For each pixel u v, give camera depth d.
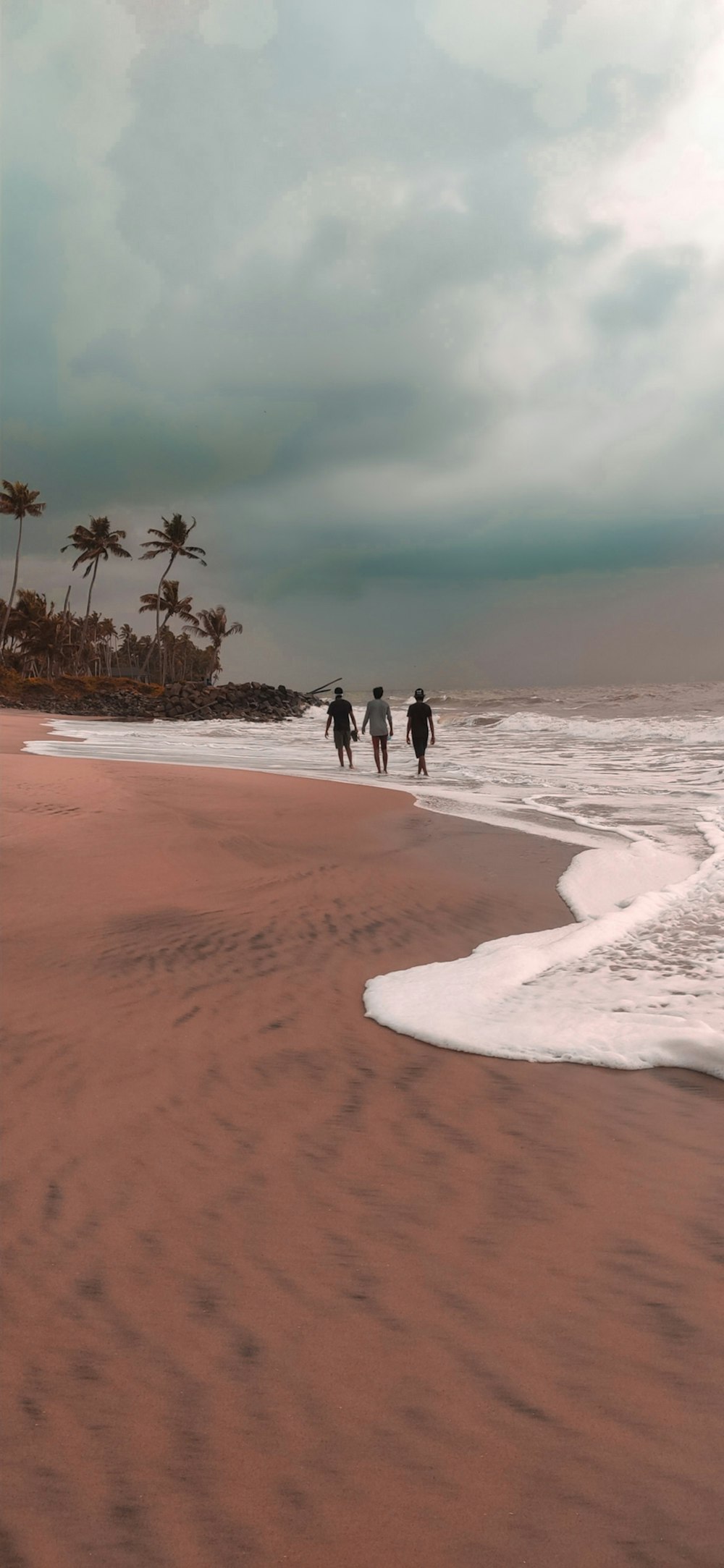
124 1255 2.38
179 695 73.62
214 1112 3.30
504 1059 3.85
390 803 13.27
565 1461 1.67
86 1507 1.58
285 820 11.46
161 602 94.88
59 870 7.66
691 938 5.79
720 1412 1.79
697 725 29.94
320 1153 2.98
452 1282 2.25
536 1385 1.88
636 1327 2.05
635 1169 2.84
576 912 6.61
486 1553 1.48
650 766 19.38
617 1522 1.54
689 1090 3.49
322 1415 1.80
